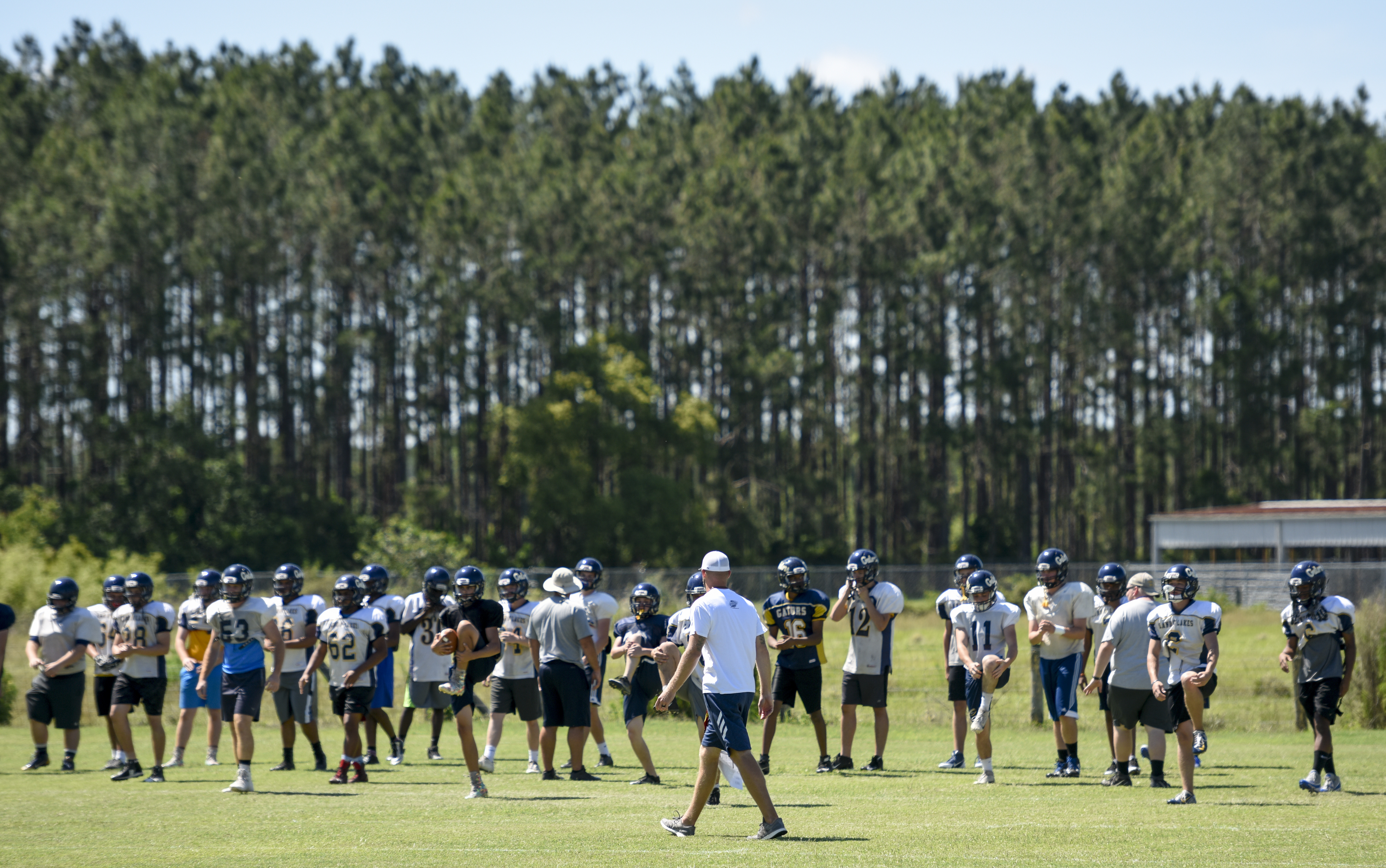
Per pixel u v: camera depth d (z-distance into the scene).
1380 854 27.81
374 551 175.00
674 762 53.41
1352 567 119.56
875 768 49.25
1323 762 40.72
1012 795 39.97
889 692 80.62
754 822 33.69
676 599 136.62
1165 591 38.81
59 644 50.66
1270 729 65.06
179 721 57.12
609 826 32.97
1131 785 42.19
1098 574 47.03
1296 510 194.62
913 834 31.14
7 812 36.91
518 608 47.94
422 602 54.88
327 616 45.53
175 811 36.84
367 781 45.19
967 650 44.28
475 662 40.66
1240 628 121.62
